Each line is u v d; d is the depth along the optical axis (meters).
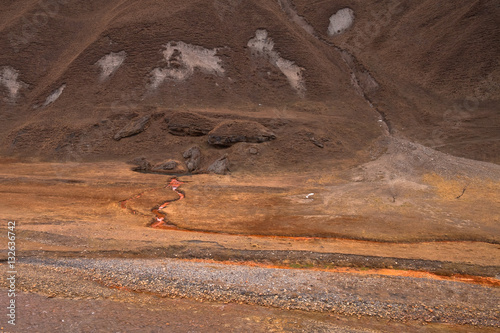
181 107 60.72
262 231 25.36
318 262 19.67
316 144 50.97
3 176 40.09
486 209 29.09
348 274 17.41
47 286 14.68
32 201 32.00
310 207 30.61
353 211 29.20
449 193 33.34
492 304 14.80
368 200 31.89
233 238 22.83
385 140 53.41
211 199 33.41
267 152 49.28
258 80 69.56
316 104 64.94
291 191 35.75
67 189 36.41
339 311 13.89
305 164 47.16
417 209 29.30
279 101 65.50
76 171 44.78
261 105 63.72
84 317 12.08
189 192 35.81
